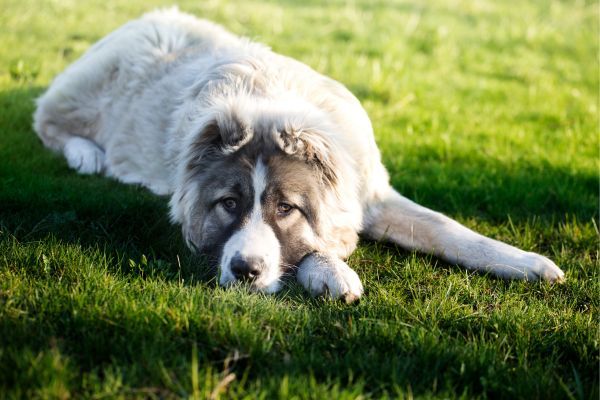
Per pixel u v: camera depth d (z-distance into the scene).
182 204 4.15
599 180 5.82
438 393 2.87
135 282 3.56
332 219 4.04
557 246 4.70
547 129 7.33
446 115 7.56
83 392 2.68
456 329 3.45
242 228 3.74
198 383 2.74
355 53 9.74
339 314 3.49
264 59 4.73
